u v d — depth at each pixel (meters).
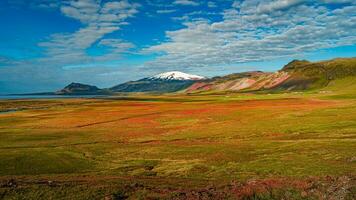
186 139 65.69
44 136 73.25
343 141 52.59
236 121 87.44
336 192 25.48
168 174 40.44
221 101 175.62
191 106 145.50
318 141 54.09
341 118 78.50
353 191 25.22
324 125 70.25
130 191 29.12
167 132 75.19
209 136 67.38
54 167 46.00
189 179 36.50
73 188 29.80
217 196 26.11
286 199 25.34
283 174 36.75
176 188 30.16
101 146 60.31
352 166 37.62
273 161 42.88
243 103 147.75
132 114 117.62
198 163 44.72
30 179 35.94
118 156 51.78
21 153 53.31
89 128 85.88
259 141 58.59
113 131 79.56
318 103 128.88
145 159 49.06
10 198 27.52
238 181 32.81
